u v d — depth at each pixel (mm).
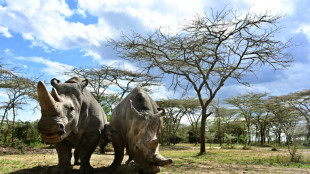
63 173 5816
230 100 41094
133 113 5371
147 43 15203
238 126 44812
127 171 6539
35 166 7215
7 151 14383
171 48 14766
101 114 6676
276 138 46500
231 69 15922
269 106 30578
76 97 5312
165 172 7117
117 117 6598
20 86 20844
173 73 16109
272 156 14555
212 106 36781
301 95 25547
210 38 14633
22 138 23484
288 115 18312
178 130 46719
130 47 15266
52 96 4566
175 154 17047
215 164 9812
